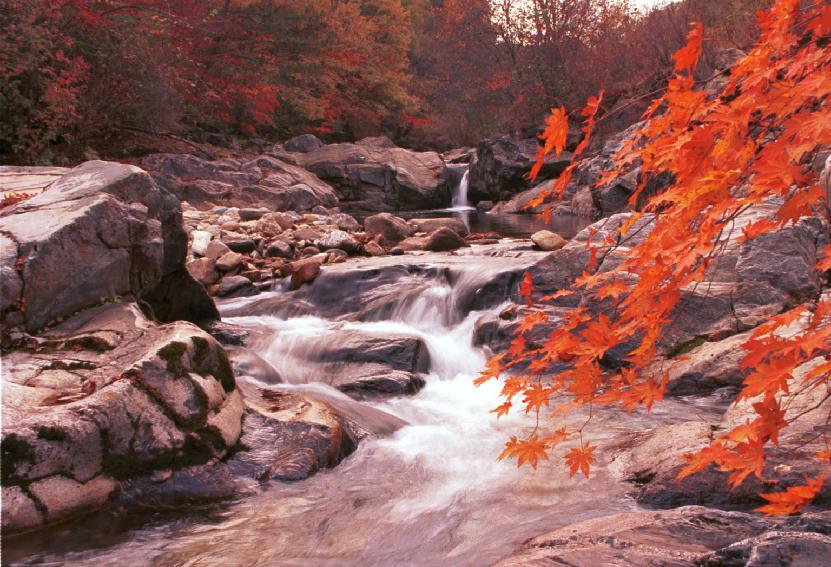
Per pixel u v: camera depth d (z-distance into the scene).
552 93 26.42
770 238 6.13
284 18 26.27
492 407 5.33
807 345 1.05
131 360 4.03
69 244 4.91
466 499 3.62
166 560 3.03
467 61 32.16
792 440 3.40
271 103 26.55
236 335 6.70
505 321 6.64
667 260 1.25
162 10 19.75
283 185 19.06
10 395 3.67
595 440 4.39
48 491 3.28
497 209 20.53
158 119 19.59
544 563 2.48
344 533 3.29
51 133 15.62
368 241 11.64
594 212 16.39
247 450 4.04
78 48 17.36
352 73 33.41
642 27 23.78
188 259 9.47
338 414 4.63
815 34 1.02
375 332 6.58
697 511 2.83
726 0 20.56
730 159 1.05
